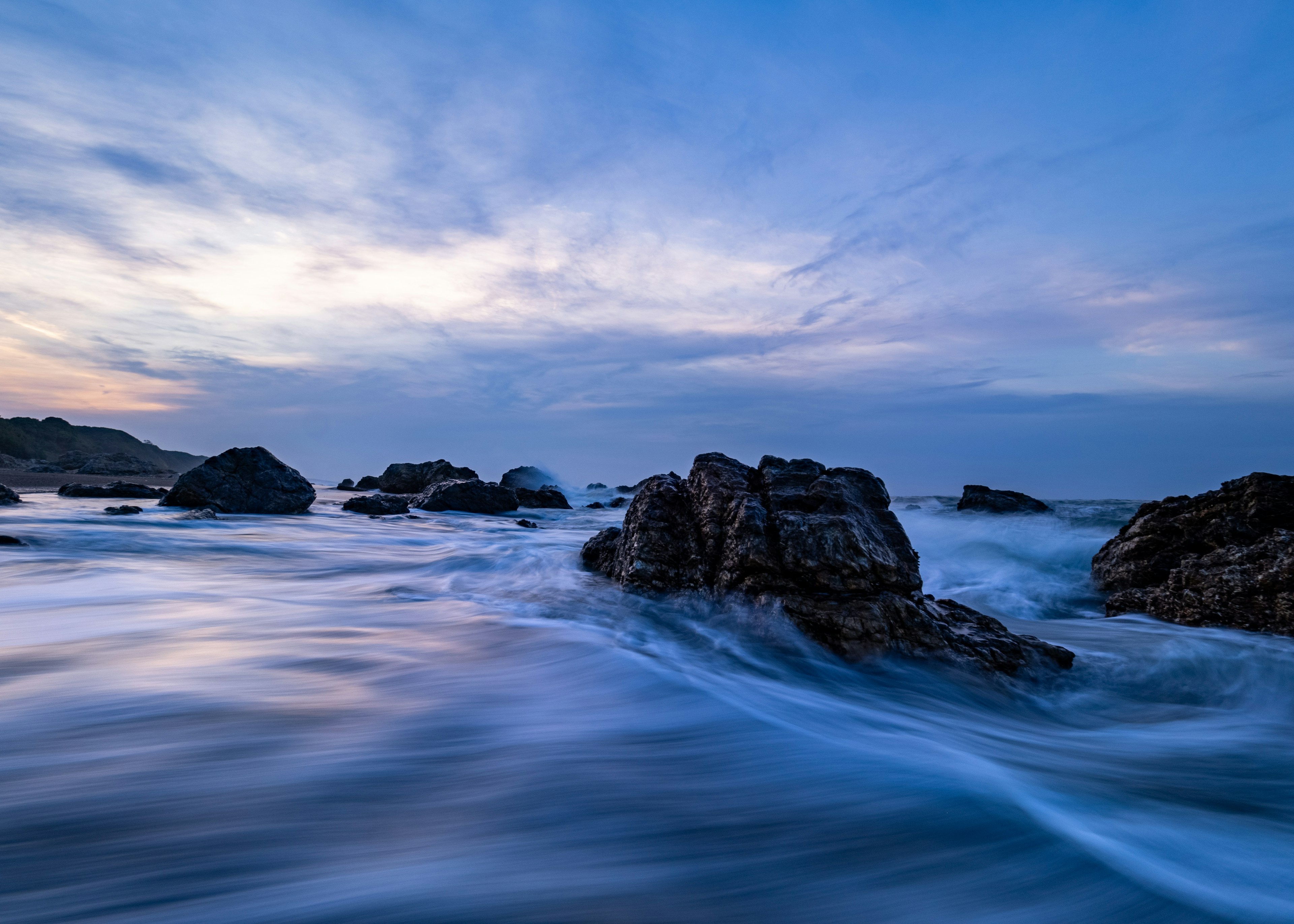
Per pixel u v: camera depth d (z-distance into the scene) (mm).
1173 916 2348
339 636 6340
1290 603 7910
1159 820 3199
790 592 6934
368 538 17469
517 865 2490
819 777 3404
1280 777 4117
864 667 6234
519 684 4969
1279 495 9938
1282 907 2443
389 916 2133
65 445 133625
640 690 4828
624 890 2377
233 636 6203
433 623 7109
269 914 2109
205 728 3732
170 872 2338
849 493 8320
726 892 2393
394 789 3104
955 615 7672
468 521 26250
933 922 2270
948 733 4719
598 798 3096
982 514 27172
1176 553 10703
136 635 6121
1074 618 10430
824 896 2387
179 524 17234
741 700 4789
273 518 21453
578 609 7945
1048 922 2291
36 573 9617
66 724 3729
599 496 57438
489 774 3316
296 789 3049
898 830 2854
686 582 8031
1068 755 4418
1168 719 5676
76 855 2428
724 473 9039
